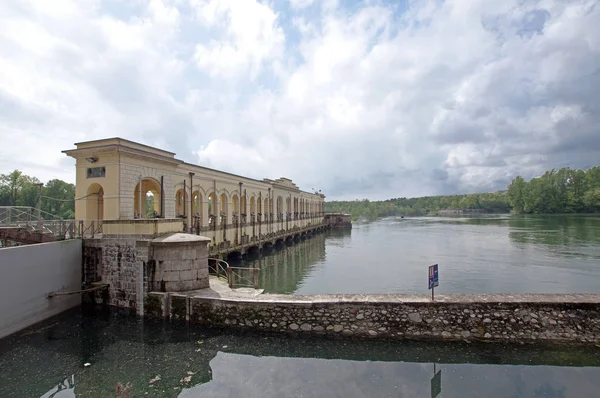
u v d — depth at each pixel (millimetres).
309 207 74812
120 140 19156
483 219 121938
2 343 12148
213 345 11656
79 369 10344
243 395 8867
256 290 14398
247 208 38281
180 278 14438
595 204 102375
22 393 9188
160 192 22422
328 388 9172
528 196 121500
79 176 19875
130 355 11148
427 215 198500
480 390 8945
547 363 10000
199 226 27297
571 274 26234
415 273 28438
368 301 11742
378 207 199875
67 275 15680
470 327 11125
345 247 48188
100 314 14844
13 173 50531
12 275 12781
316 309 11914
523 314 10992
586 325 10695
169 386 9359
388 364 10336
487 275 26688
